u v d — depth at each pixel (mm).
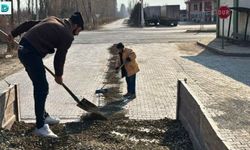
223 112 8383
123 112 8359
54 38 6332
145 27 65125
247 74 14922
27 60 6352
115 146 5996
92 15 72312
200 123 5707
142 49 25859
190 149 6098
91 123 7355
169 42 31484
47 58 21141
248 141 6113
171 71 15883
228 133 6570
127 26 73500
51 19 6508
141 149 5898
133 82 10617
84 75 15141
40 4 41812
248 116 7953
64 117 8547
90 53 23797
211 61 19188
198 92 11234
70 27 6555
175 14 67750
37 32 6332
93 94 11234
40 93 6457
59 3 56375
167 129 7121
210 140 5102
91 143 6047
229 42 28359
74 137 6395
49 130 6457
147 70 16281
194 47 27172
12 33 6883
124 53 10617
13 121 7141
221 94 10914
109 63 18750
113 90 11766
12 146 5906
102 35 42906
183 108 7238
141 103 9977
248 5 27109
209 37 35500
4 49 24547
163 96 10891
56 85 12836
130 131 6945
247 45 25734
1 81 13961
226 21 30797
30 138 6242
